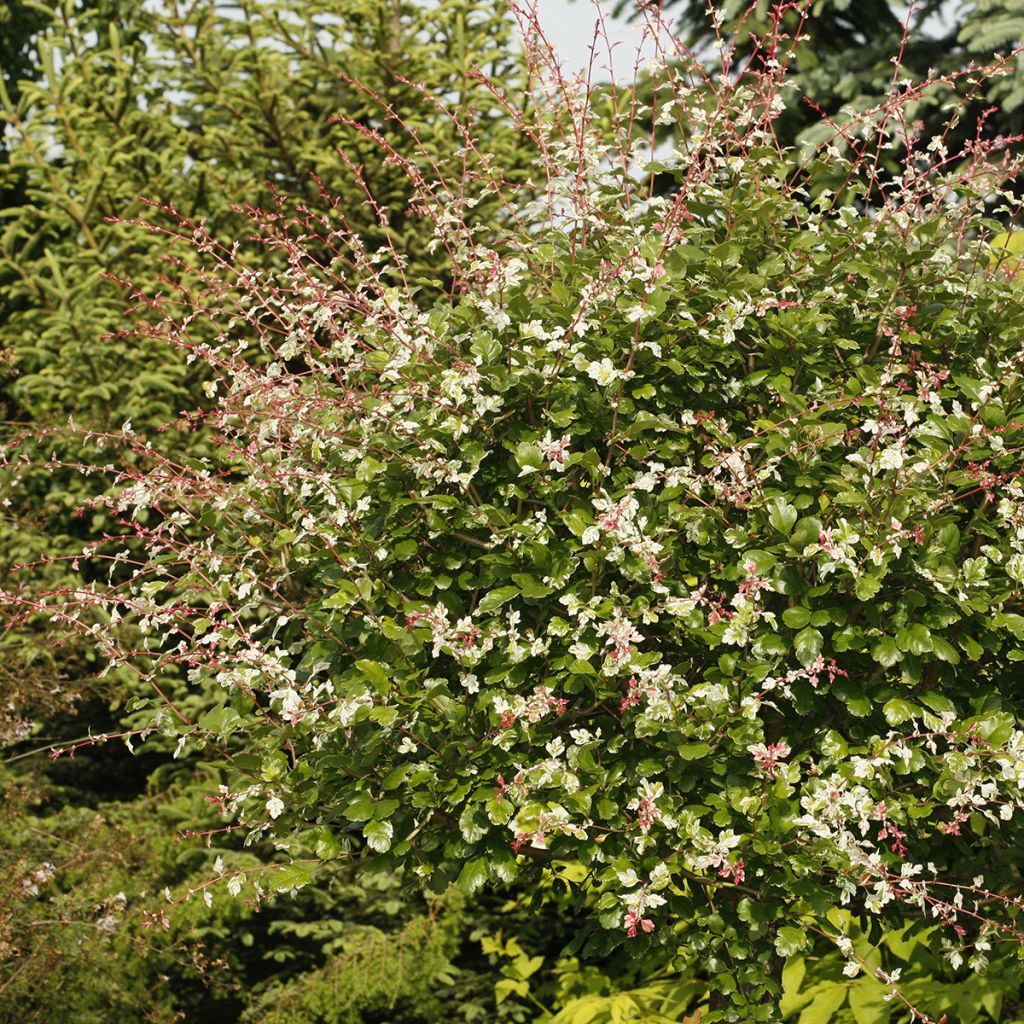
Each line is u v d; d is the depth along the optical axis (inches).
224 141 273.9
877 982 158.6
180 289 151.2
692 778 122.2
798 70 349.4
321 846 123.2
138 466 241.8
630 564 122.0
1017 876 137.9
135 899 216.5
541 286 142.5
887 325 136.3
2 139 305.6
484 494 134.7
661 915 128.0
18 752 263.9
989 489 130.9
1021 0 313.3
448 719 122.3
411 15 294.8
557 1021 189.6
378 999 220.5
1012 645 129.9
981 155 142.6
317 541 136.0
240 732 152.3
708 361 135.2
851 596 125.5
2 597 141.0
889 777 121.0
